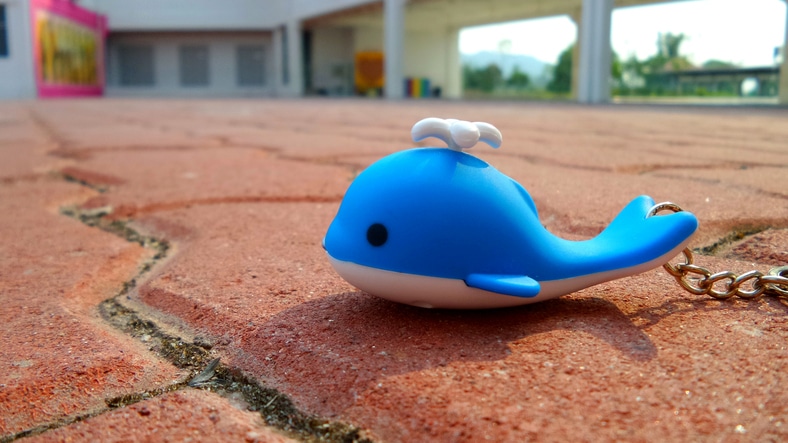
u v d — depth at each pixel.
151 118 0.72
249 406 0.07
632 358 0.08
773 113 0.72
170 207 0.20
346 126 0.54
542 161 0.28
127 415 0.07
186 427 0.07
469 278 0.08
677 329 0.08
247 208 0.18
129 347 0.09
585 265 0.09
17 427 0.07
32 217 0.18
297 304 0.10
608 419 0.06
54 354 0.08
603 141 0.37
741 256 0.13
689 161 0.27
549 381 0.07
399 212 0.08
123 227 0.17
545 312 0.09
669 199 0.18
